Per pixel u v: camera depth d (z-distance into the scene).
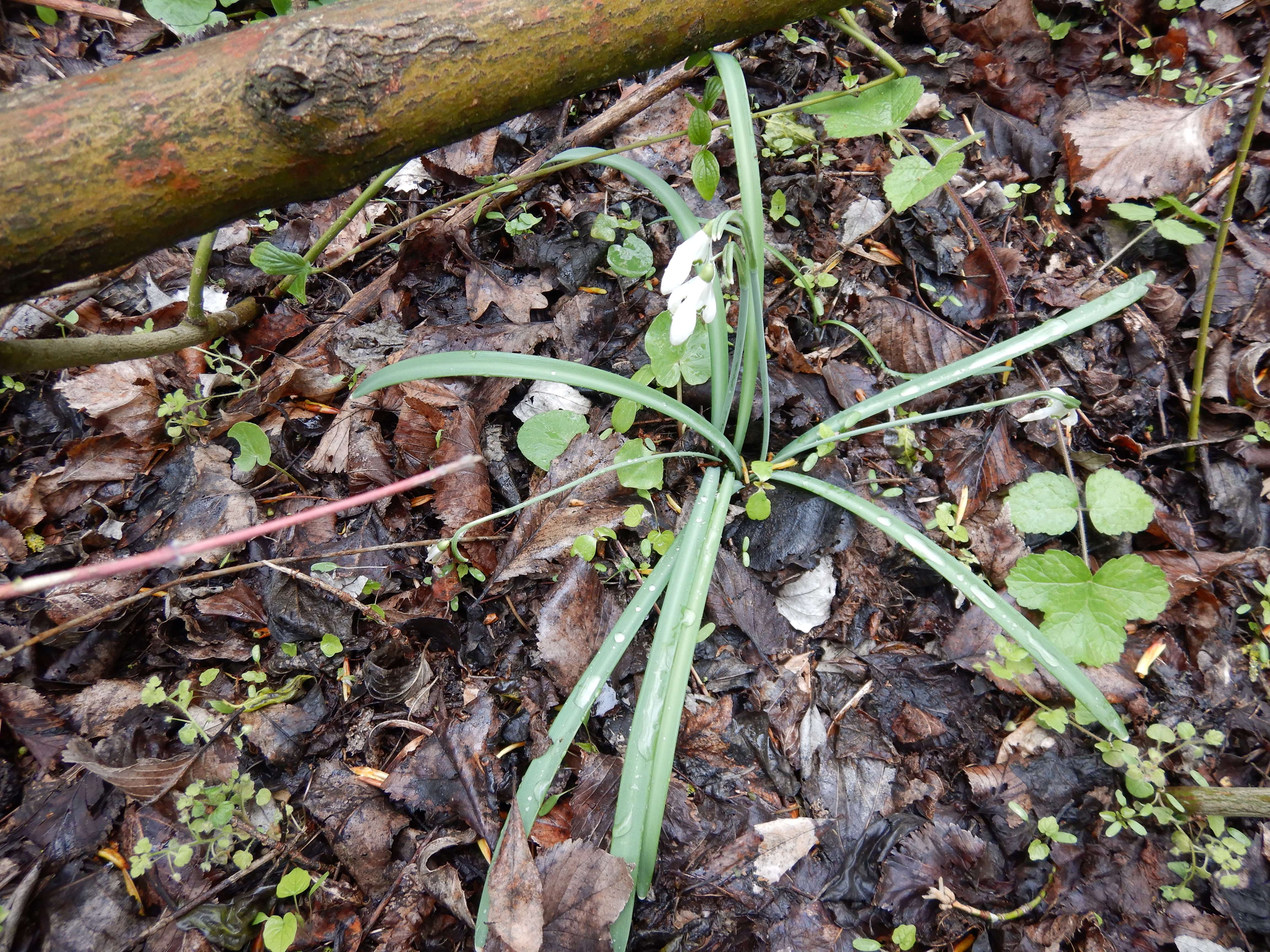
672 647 0.31
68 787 0.31
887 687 0.34
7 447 0.38
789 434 0.38
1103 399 0.39
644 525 0.37
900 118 0.33
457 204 0.39
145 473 0.38
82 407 0.37
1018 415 0.39
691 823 0.31
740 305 0.33
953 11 0.48
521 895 0.28
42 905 0.29
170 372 0.39
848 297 0.42
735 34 0.28
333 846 0.31
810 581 0.36
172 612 0.34
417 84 0.23
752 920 0.30
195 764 0.32
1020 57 0.47
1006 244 0.43
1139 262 0.43
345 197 0.44
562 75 0.25
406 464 0.37
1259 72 0.45
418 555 0.36
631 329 0.40
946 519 0.36
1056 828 0.31
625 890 0.28
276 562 0.34
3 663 0.32
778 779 0.33
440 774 0.31
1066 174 0.44
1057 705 0.33
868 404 0.35
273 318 0.41
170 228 0.23
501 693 0.33
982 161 0.45
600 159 0.37
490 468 0.38
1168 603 0.35
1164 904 0.31
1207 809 0.31
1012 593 0.33
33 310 0.39
